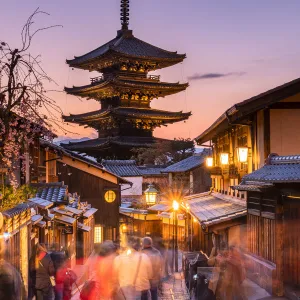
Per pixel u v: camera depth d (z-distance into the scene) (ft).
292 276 49.55
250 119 69.56
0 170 52.31
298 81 62.69
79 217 93.09
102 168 141.08
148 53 283.59
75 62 287.07
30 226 53.01
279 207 50.34
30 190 65.67
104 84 277.03
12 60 43.65
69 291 47.55
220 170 93.09
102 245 42.57
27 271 51.26
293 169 47.44
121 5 297.53
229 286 41.78
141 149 283.18
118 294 41.98
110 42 296.92
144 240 43.27
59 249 74.18
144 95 293.64
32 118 44.96
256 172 50.78
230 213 66.28
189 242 110.52
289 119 64.85
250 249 61.31
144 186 219.41
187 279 61.26
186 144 286.25
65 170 137.80
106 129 305.32
